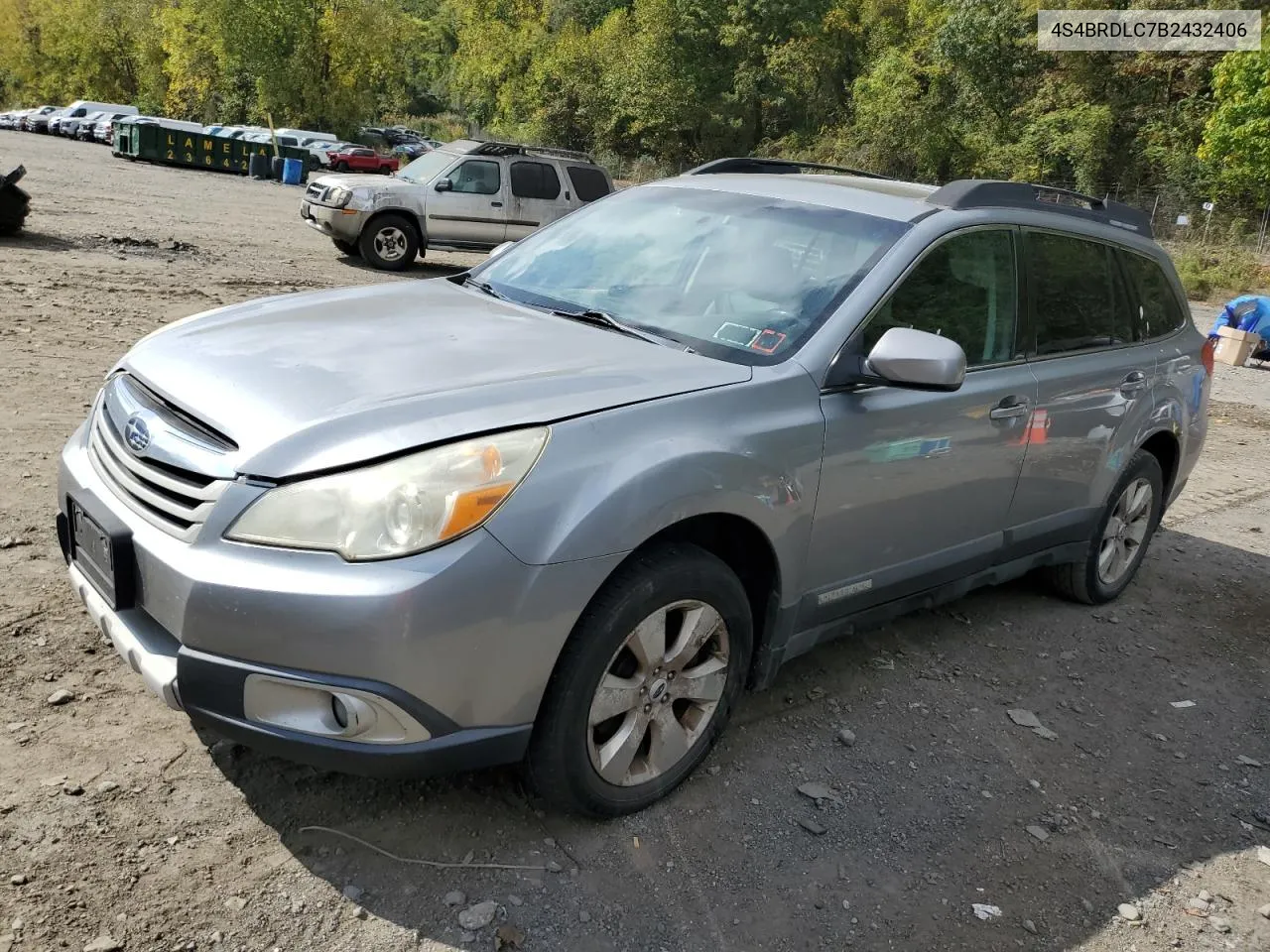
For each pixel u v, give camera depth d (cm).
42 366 653
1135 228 477
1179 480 510
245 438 237
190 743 285
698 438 266
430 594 220
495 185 1473
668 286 346
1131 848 302
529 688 240
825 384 305
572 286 360
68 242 1223
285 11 5178
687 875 262
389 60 5500
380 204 1391
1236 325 1495
